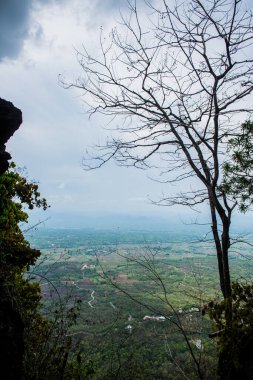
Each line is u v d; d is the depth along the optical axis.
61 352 4.09
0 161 4.48
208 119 4.72
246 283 3.81
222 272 4.72
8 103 4.50
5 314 3.26
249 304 3.51
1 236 4.73
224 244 4.63
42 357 3.95
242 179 4.94
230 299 3.59
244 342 3.34
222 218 4.67
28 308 4.90
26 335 3.90
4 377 3.04
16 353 3.24
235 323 3.36
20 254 4.81
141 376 4.22
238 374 3.35
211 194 4.70
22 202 6.28
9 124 4.39
